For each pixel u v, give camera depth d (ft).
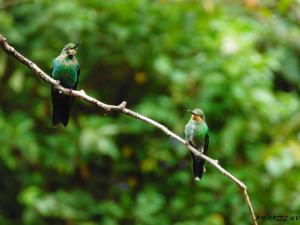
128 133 46.11
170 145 44.93
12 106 45.83
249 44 44.06
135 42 45.09
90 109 47.09
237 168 44.04
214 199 43.65
